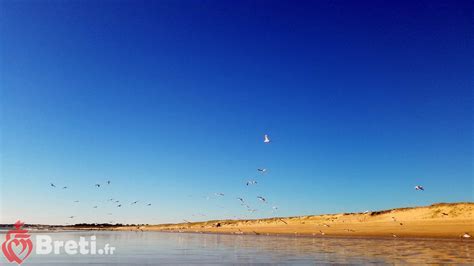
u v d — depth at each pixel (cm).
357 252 2638
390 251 2689
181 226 17512
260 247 3331
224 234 7894
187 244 4031
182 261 2184
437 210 7694
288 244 3738
